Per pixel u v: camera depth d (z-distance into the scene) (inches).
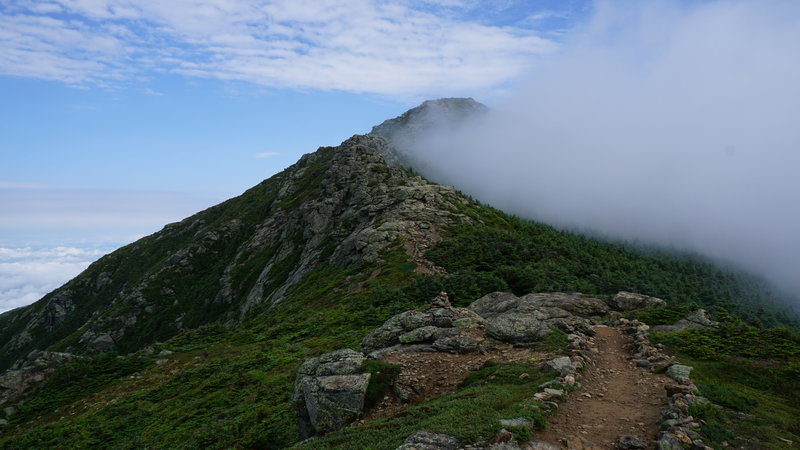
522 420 573.3
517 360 878.4
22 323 7126.0
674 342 977.5
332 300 2628.0
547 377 762.2
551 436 569.3
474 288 2132.1
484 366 877.8
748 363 843.4
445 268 2787.9
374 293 2388.0
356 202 4675.2
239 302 4972.9
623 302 1413.6
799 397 738.2
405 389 818.2
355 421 746.8
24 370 2050.9
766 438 575.5
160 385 1706.4
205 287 5733.3
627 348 1008.2
